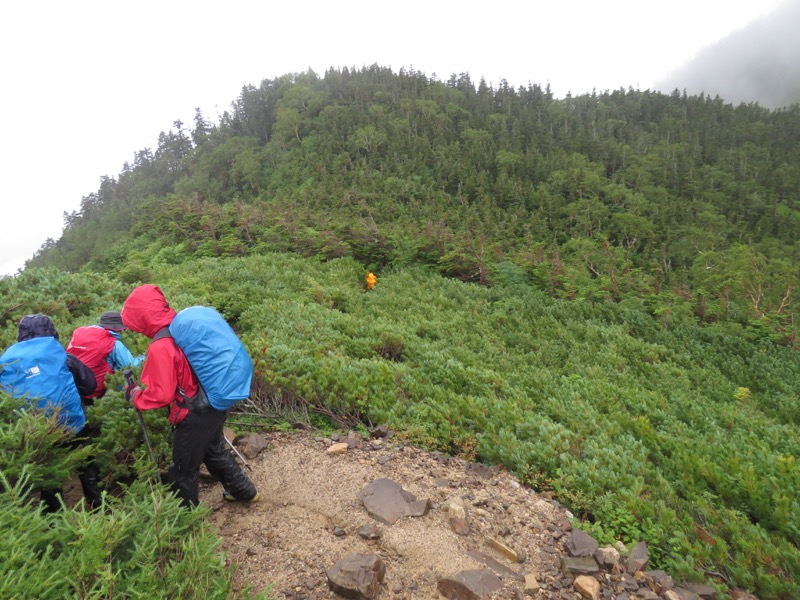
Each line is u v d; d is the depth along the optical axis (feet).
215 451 11.69
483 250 67.72
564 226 300.40
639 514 13.20
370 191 313.32
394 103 508.94
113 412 12.59
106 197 527.81
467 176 363.15
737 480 15.67
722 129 633.20
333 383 19.20
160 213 123.03
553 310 48.60
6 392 10.26
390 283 57.21
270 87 555.28
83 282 28.76
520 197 339.57
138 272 45.55
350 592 9.41
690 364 39.14
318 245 70.13
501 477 14.87
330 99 505.66
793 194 435.94
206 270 49.24
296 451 15.43
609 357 36.27
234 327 30.81
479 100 581.94
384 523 11.82
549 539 12.00
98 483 12.10
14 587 6.03
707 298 64.18
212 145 484.33
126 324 10.41
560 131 502.79
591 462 15.19
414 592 9.88
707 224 319.88
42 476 9.77
